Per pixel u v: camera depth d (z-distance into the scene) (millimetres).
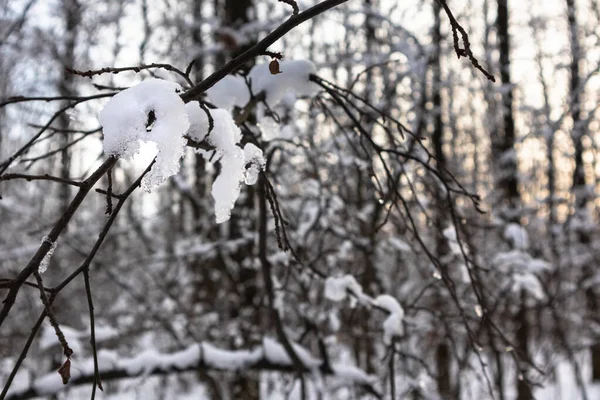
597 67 5945
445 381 7000
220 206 1503
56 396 3791
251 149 1617
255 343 5438
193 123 1477
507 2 8992
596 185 8586
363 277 5145
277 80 2494
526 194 9359
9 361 5789
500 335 2758
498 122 8852
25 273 1057
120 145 1186
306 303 4344
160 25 7664
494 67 8062
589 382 12352
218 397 4934
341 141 4547
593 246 7973
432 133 7359
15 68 6953
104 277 7480
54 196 8367
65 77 7363
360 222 5594
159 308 6418
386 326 3457
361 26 5742
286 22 1320
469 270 2602
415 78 5633
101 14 7805
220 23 6574
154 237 8570
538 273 5672
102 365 3938
